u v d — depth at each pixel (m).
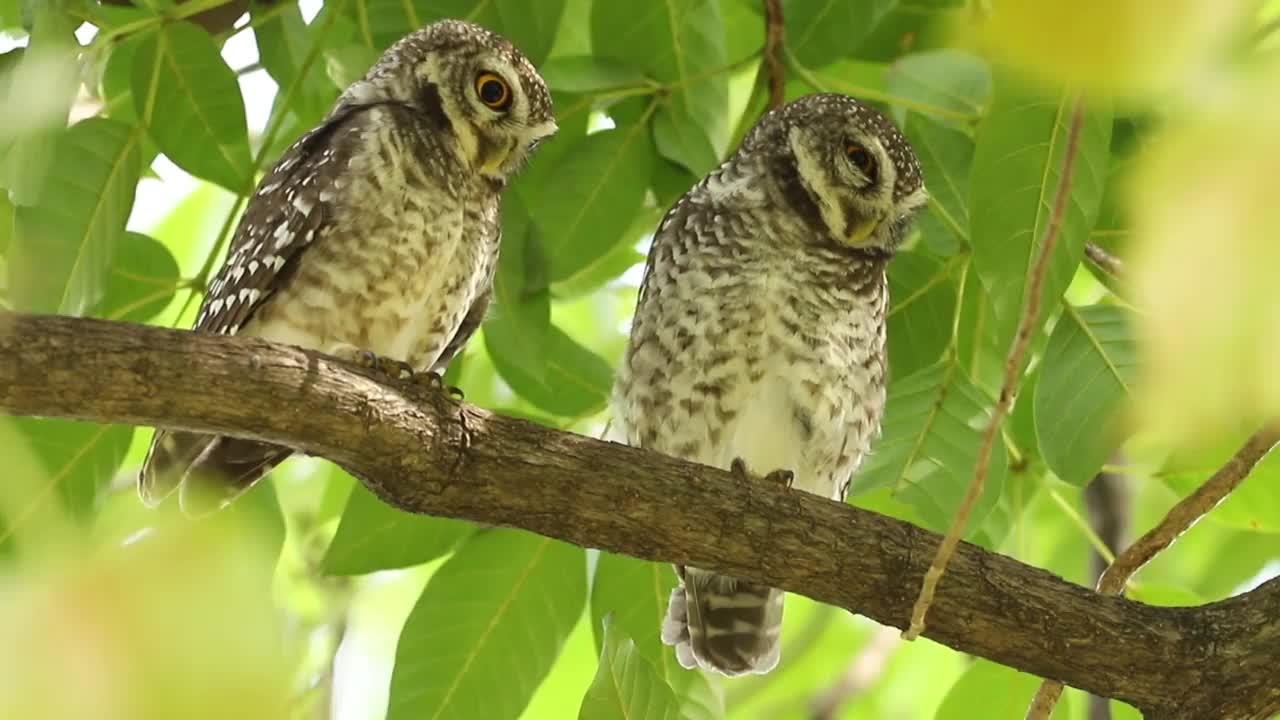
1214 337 1.09
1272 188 1.09
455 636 7.62
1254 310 1.08
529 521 6.03
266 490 7.42
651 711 5.50
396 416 5.68
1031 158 6.15
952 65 8.16
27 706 1.13
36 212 6.74
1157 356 1.11
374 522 7.71
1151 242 1.11
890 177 8.09
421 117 7.71
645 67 8.36
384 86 7.95
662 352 8.07
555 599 7.73
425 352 7.69
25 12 6.88
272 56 8.17
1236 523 8.09
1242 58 1.14
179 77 7.21
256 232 7.47
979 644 6.15
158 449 7.05
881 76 9.60
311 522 10.52
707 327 7.98
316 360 5.57
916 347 8.52
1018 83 1.37
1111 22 1.09
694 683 8.11
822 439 8.09
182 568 1.19
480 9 8.21
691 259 8.11
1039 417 7.39
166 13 7.20
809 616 13.56
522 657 7.66
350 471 5.87
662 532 6.11
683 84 8.20
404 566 7.75
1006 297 6.21
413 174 7.44
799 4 8.38
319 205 7.30
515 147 7.85
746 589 8.34
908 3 9.00
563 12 8.52
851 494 7.59
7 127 4.38
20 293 6.72
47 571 1.17
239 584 1.20
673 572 8.16
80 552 1.20
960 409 7.63
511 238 8.01
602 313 11.99
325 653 9.20
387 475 5.78
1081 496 10.68
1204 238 1.10
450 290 7.62
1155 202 1.12
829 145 8.12
